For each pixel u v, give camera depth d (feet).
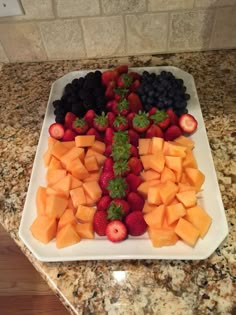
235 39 3.22
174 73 3.14
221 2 2.87
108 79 3.02
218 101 2.95
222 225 2.15
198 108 2.85
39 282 4.40
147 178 2.43
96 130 2.74
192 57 3.33
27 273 4.49
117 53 3.37
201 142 2.62
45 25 3.07
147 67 3.20
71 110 2.81
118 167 2.36
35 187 2.47
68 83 3.19
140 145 2.60
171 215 2.16
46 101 3.15
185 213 2.18
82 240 2.19
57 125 2.72
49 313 4.19
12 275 4.48
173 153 2.47
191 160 2.45
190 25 3.08
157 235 2.10
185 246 2.10
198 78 3.16
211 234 2.12
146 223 2.18
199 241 2.10
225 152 2.60
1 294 4.35
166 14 2.97
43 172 2.56
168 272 2.04
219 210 2.22
